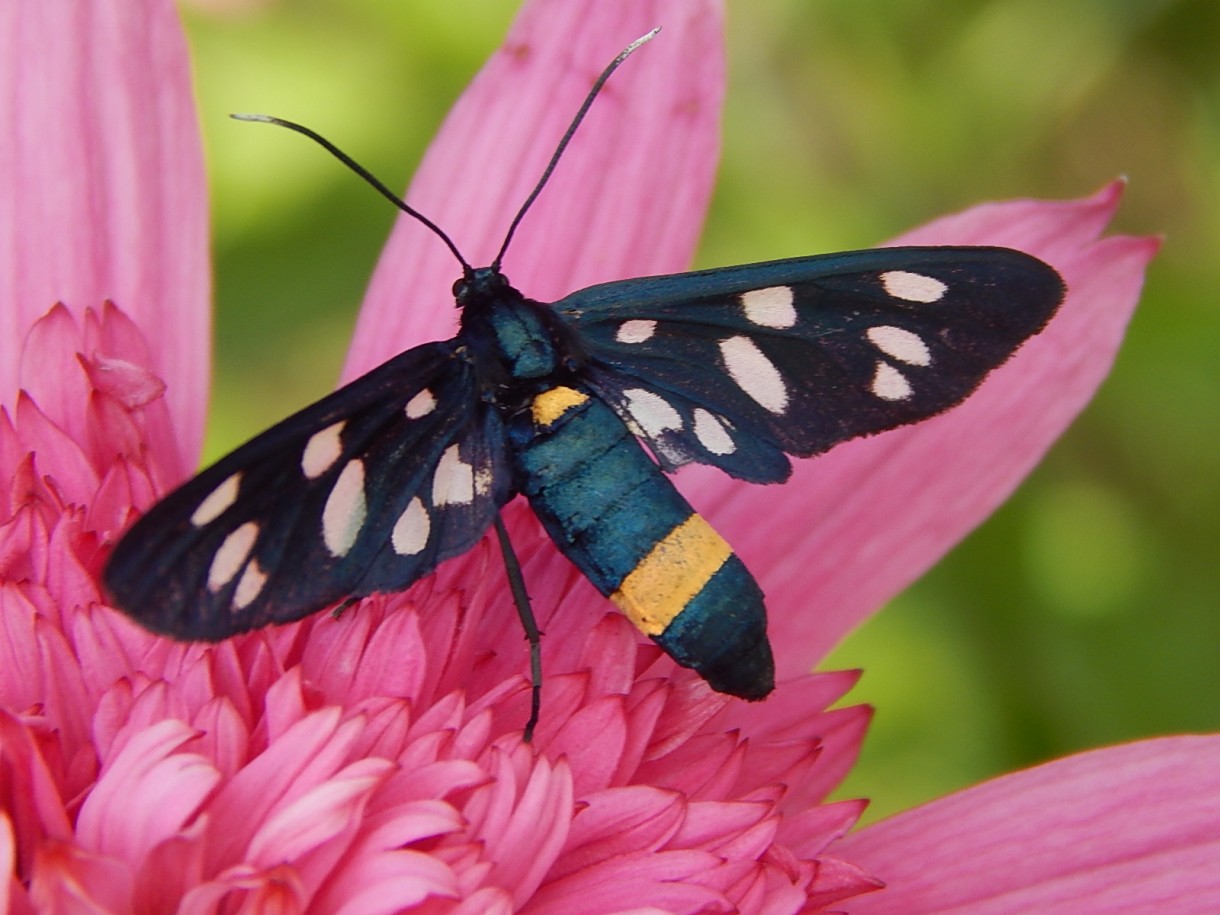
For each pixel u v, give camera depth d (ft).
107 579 0.31
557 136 0.40
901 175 0.52
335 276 0.51
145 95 0.38
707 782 0.35
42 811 0.32
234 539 0.32
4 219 0.38
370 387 0.34
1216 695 0.47
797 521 0.39
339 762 0.32
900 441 0.40
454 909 0.32
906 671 0.48
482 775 0.33
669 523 0.35
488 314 0.35
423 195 0.40
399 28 0.51
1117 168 0.58
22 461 0.35
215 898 0.32
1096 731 0.47
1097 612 0.48
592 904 0.33
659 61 0.40
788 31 0.52
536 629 0.35
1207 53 0.55
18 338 0.38
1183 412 0.49
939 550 0.39
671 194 0.40
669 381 0.36
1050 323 0.40
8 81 0.38
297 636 0.35
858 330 0.36
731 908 0.33
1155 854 0.36
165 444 0.37
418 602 0.35
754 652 0.34
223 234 0.51
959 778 0.47
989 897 0.37
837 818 0.36
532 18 0.40
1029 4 0.52
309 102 0.51
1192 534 0.49
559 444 0.35
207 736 0.33
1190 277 0.52
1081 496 0.50
